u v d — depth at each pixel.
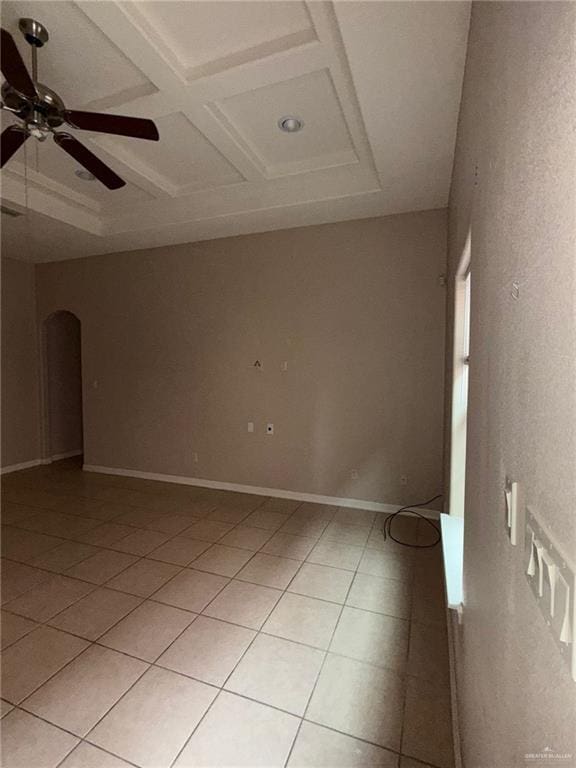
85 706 1.67
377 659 1.94
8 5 1.71
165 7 1.75
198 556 2.93
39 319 5.43
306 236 3.99
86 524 3.51
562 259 0.44
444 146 2.54
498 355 0.84
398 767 1.44
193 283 4.51
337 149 2.96
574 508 0.38
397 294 3.71
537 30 0.55
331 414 3.98
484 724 0.93
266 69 2.04
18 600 2.39
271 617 2.25
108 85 2.24
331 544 3.12
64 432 5.95
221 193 3.62
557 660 0.43
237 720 1.61
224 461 4.48
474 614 1.16
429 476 3.66
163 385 4.74
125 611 2.29
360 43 1.73
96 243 4.51
